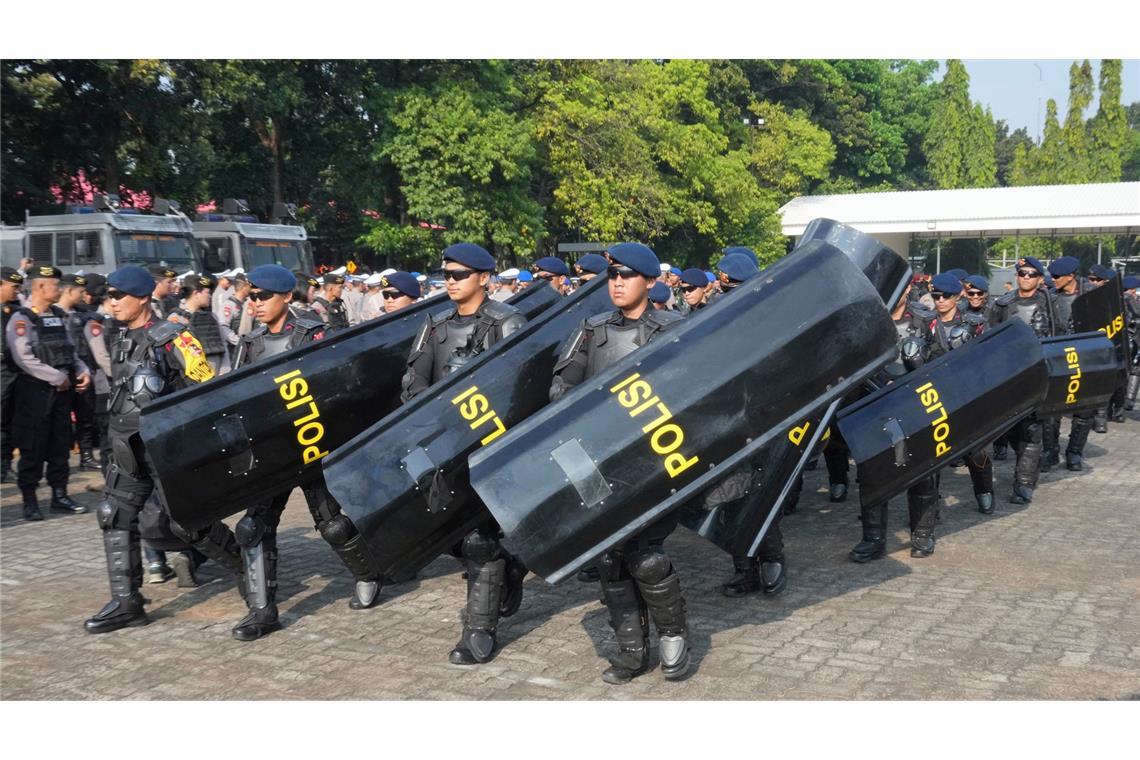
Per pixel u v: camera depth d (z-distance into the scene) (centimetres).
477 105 2516
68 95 2650
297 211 3044
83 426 996
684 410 393
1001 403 604
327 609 551
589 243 3139
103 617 515
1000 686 422
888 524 729
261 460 491
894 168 6206
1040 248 3328
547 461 391
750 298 413
